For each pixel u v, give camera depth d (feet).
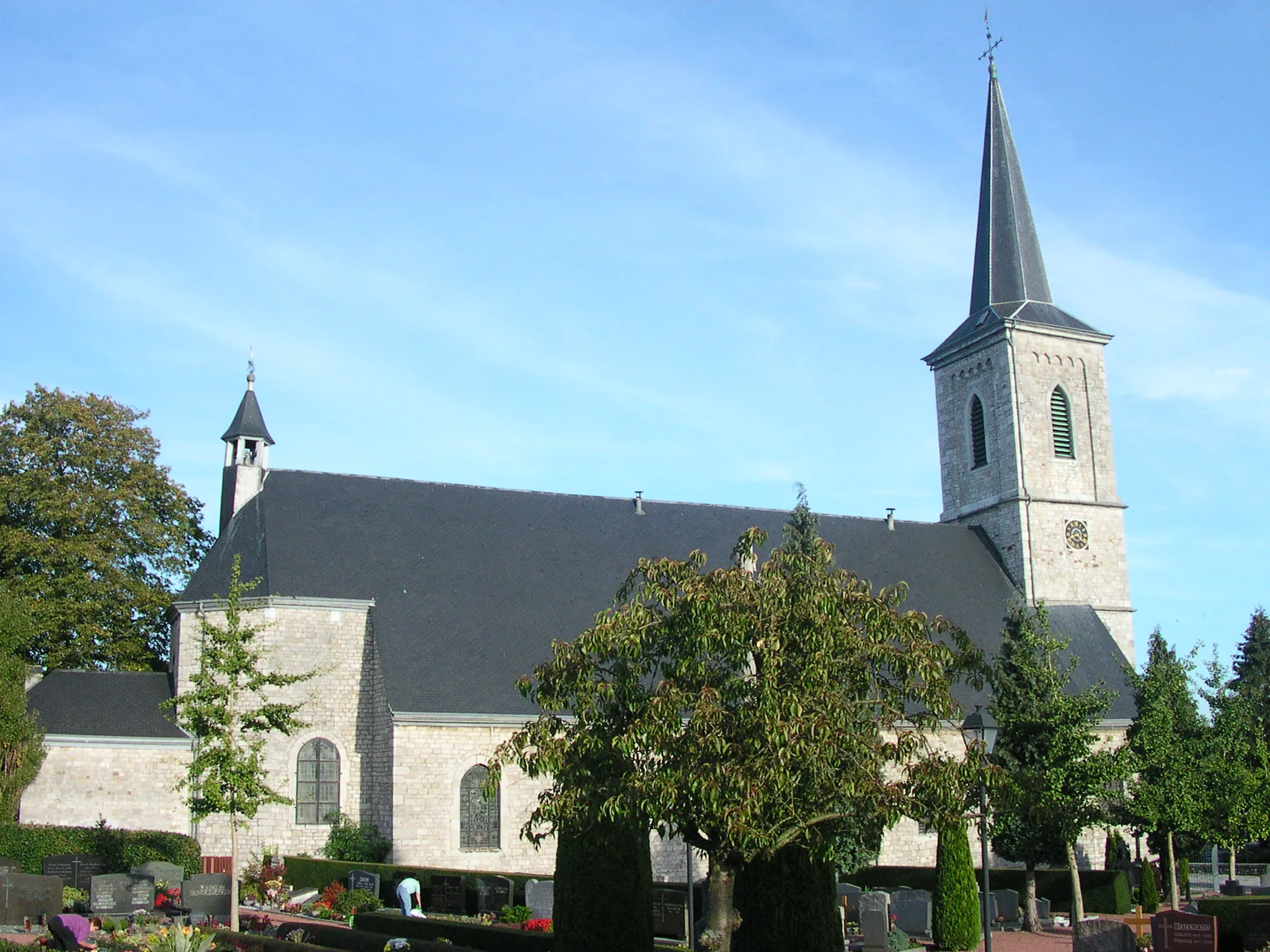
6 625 122.83
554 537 152.97
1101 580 172.35
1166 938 77.61
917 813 57.52
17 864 108.68
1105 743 128.47
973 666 63.52
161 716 130.72
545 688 62.34
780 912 61.57
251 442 147.23
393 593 137.90
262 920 95.81
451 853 125.08
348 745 132.26
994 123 185.06
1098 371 179.22
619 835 67.05
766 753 54.70
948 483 183.21
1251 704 120.06
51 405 155.02
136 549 159.02
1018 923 108.99
